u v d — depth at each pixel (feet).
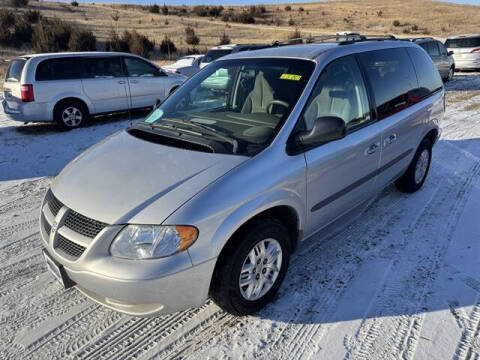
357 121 11.66
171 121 11.27
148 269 7.60
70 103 30.25
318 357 8.34
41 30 89.86
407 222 13.71
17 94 29.14
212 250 8.02
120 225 7.82
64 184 9.36
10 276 11.52
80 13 167.94
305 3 263.49
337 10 220.84
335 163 10.63
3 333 9.27
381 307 9.68
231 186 8.38
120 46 90.84
